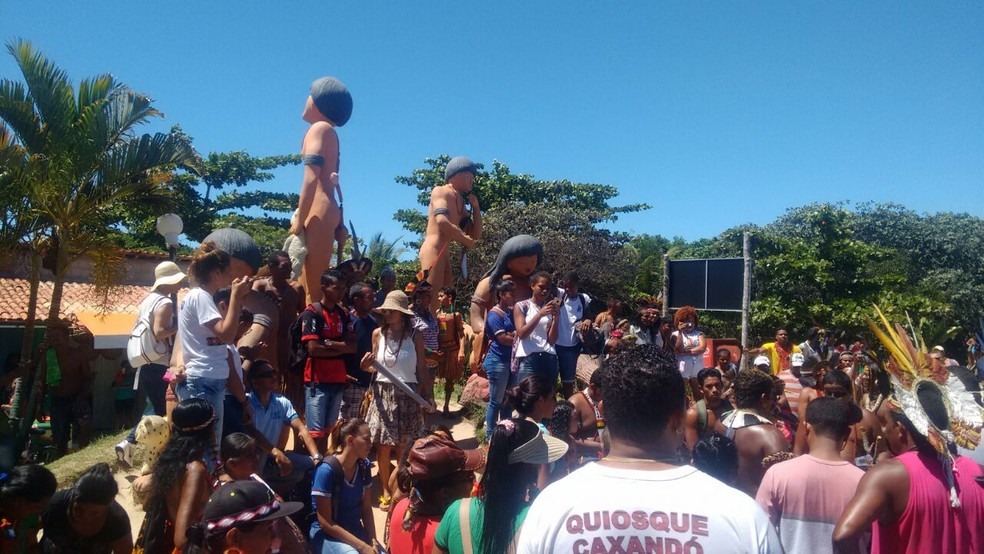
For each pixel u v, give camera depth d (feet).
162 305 18.75
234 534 10.18
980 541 10.04
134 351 18.92
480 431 29.32
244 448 14.02
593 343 27.78
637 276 82.48
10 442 21.35
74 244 44.96
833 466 12.27
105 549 13.23
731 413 16.66
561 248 76.64
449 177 33.17
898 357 11.17
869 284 75.46
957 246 119.55
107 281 48.03
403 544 12.39
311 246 28.73
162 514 13.39
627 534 6.64
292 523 13.78
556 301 23.53
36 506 13.57
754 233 79.87
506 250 29.96
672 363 7.65
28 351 45.24
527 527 7.18
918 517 10.13
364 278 30.89
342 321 22.38
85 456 26.50
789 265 75.41
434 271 31.71
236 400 18.03
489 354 24.61
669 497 6.81
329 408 22.04
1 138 42.19
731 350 40.01
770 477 12.55
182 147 46.29
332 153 30.04
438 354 29.27
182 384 16.46
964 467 10.37
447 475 12.26
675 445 7.47
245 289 16.61
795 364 32.42
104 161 44.11
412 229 95.20
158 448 15.80
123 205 48.67
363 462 17.10
